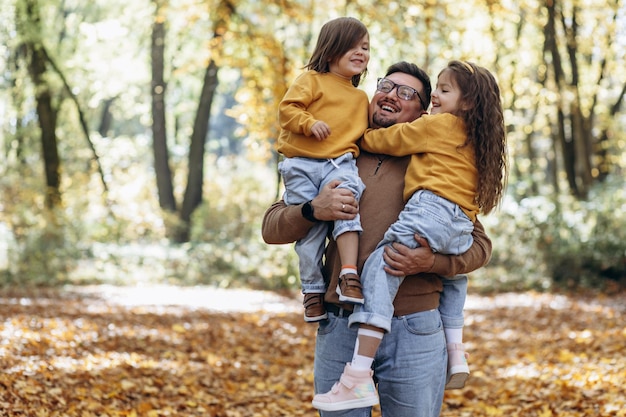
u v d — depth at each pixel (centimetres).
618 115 2727
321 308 370
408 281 363
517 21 2152
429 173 360
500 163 370
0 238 2069
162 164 2777
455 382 386
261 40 1803
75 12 2770
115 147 3425
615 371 840
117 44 2769
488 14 1967
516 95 2434
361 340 351
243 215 2419
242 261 2161
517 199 2002
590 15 2258
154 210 2681
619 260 1802
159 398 756
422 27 1795
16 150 2841
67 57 2422
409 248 351
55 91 2408
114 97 3456
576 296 1712
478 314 1490
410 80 388
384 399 370
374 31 1802
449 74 370
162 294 1864
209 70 2609
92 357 893
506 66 2378
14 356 798
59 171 2275
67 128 3206
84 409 663
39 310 1305
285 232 373
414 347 361
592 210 1888
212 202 2812
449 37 1789
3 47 2316
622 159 2683
